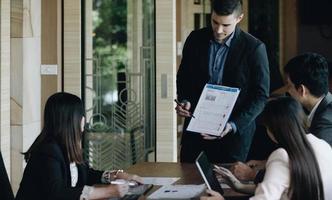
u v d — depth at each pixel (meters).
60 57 6.70
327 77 3.25
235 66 4.25
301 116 2.82
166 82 6.57
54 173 3.21
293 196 2.76
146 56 6.69
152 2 6.64
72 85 6.71
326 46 9.82
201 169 3.10
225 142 4.23
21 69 6.32
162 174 3.92
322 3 9.70
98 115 6.81
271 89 7.85
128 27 6.76
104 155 6.80
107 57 6.81
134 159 6.77
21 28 6.30
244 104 4.25
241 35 4.28
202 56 4.31
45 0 6.64
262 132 5.05
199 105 4.11
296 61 3.25
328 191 2.81
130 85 6.76
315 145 2.87
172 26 6.54
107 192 3.23
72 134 3.31
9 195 3.40
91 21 6.80
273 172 2.77
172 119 6.58
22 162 6.30
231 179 3.35
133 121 6.75
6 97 6.04
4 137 6.07
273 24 9.53
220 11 4.10
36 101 6.58
